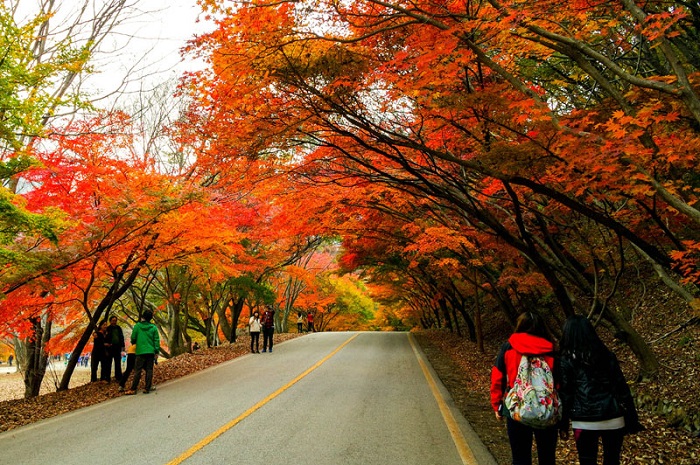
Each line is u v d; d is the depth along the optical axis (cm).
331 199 969
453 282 1777
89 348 1730
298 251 2141
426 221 1126
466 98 505
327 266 3306
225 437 577
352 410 726
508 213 795
